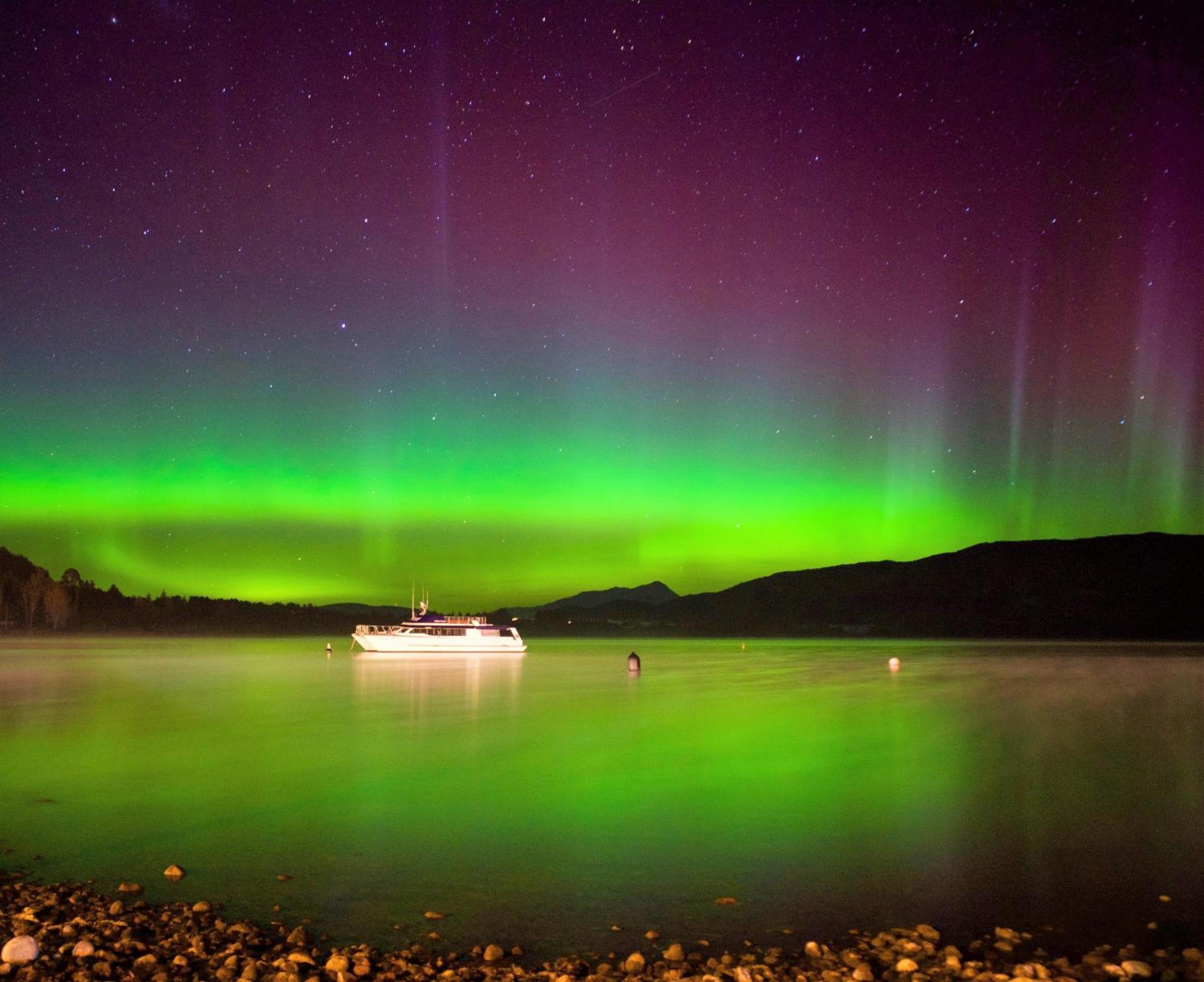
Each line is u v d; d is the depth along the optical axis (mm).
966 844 15344
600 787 20344
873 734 29906
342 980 9281
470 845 15234
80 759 24453
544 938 11039
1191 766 23297
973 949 10727
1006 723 33688
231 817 17297
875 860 14383
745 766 23219
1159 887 13016
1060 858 14500
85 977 9039
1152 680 60469
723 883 13164
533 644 175625
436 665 81250
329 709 38531
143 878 13297
